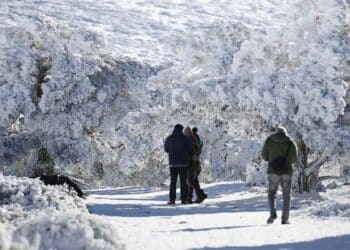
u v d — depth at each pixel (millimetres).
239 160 58156
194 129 46625
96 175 90438
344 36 56219
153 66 101812
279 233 23391
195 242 20547
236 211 38031
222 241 20938
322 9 56844
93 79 85875
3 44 83562
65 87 80938
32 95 83125
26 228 15969
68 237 15242
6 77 81188
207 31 74375
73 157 83188
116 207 37594
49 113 82188
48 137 83000
